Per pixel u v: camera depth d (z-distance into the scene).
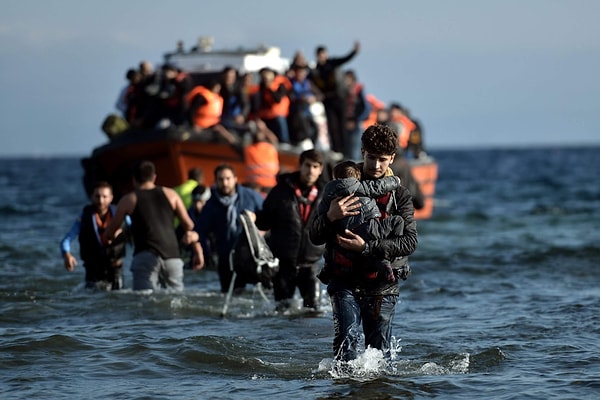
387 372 18.89
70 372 19.88
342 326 18.11
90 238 31.62
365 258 17.86
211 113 50.16
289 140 52.59
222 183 30.59
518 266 39.44
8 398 17.72
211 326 25.45
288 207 26.78
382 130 17.64
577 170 190.75
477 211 76.81
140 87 51.59
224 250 30.58
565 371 19.73
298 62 52.53
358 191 17.62
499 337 23.66
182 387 18.67
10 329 24.59
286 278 27.25
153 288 30.28
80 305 28.59
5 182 142.38
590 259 41.09
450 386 18.41
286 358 21.47
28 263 40.94
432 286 33.94
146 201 30.30
